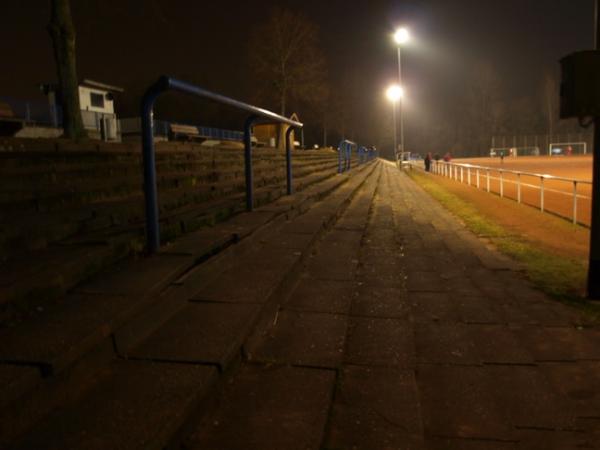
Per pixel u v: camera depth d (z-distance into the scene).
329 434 2.49
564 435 2.59
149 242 4.24
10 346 2.39
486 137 83.00
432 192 18.16
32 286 2.93
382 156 96.81
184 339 3.00
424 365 3.41
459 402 2.91
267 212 6.96
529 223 10.59
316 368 3.10
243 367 3.11
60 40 9.02
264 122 7.80
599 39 5.03
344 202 11.06
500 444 2.51
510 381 3.20
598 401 2.98
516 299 5.07
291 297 4.51
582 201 14.90
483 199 15.79
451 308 4.67
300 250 5.49
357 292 4.89
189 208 6.14
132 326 2.93
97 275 3.57
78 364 2.43
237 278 4.29
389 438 2.46
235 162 10.55
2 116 15.66
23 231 3.66
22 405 2.08
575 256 7.28
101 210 4.75
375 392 2.92
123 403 2.29
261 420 2.51
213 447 2.28
